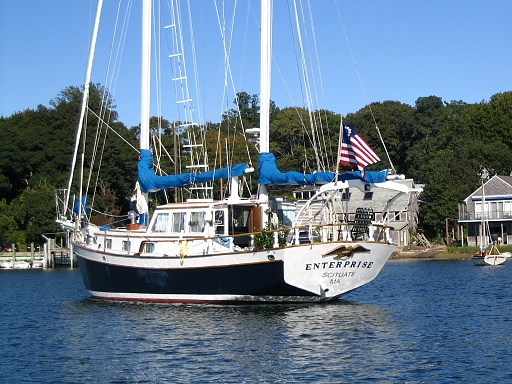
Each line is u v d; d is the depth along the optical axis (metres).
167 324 27.92
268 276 29.80
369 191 32.00
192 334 25.89
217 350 23.28
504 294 41.09
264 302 31.22
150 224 33.50
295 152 98.31
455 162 106.31
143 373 20.67
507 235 102.31
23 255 83.06
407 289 44.91
